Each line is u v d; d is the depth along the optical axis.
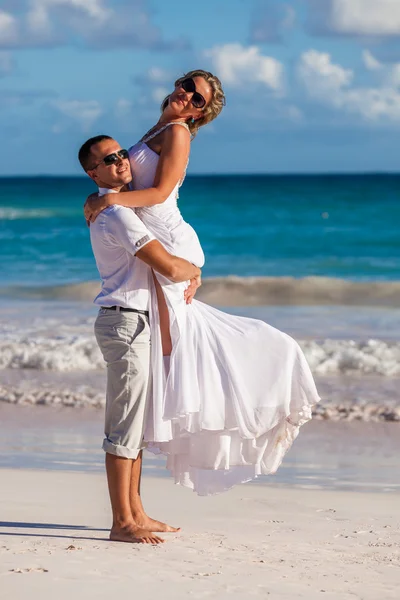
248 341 4.83
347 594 3.73
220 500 6.07
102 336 4.78
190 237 4.85
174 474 5.03
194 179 129.88
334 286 22.77
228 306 19.84
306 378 4.84
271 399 4.75
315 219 48.53
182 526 5.19
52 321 16.58
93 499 5.98
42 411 9.96
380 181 107.19
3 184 110.38
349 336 14.94
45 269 28.11
